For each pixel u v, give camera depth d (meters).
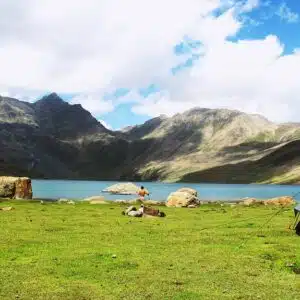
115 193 157.38
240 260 21.33
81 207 59.00
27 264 19.83
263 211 55.03
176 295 15.20
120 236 29.33
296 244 26.41
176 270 19.00
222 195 180.00
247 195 179.50
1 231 30.72
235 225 36.72
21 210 51.03
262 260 21.42
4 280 16.91
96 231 31.86
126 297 14.95
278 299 14.97
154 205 68.12
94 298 14.82
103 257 21.64
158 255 22.38
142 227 35.00
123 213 47.69
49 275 17.88
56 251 23.25
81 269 18.92
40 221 38.50
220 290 15.97
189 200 66.25
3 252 22.64
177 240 27.66
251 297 15.12
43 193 147.50
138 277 17.69
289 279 17.80
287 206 65.44
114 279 17.36
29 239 27.16
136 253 22.88
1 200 68.00
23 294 15.16
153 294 15.31
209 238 28.61
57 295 15.09
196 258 21.69
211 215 48.19
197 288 16.16
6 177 81.06
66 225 35.62
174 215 48.06
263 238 28.97
